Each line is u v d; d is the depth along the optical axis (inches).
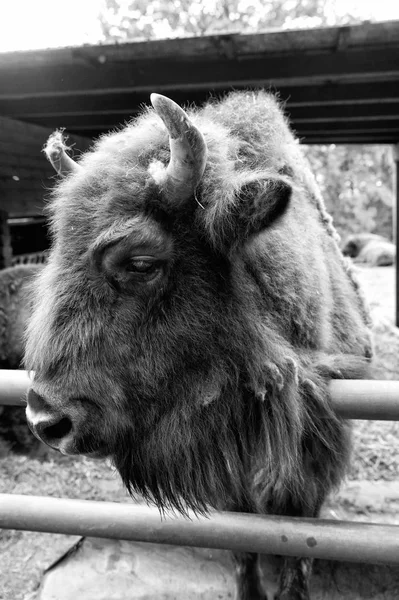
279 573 100.1
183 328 63.8
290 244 76.7
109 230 60.1
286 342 73.5
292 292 75.0
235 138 73.5
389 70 142.7
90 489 136.5
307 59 142.6
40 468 149.1
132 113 201.5
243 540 71.3
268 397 71.2
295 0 587.5
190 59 141.8
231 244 63.3
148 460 68.1
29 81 161.8
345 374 81.0
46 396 61.1
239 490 79.0
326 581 99.3
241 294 67.8
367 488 130.2
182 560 105.0
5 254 241.1
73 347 61.1
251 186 60.7
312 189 101.3
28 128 220.5
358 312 106.3
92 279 61.7
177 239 63.5
